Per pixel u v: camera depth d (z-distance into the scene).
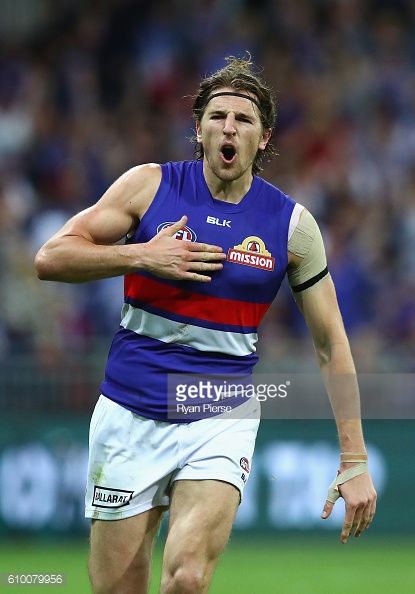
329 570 30.25
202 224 15.91
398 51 55.69
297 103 53.12
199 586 14.53
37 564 30.59
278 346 41.44
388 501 35.97
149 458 15.78
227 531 15.16
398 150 51.38
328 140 51.31
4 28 56.38
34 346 39.16
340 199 48.81
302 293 16.75
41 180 49.22
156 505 15.92
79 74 54.56
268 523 35.25
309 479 35.22
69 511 34.78
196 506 15.10
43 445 35.00
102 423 16.11
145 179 16.02
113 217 15.69
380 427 36.12
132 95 54.25
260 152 17.03
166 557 14.72
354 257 44.94
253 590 27.02
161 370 15.88
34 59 55.31
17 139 50.72
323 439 35.25
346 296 43.41
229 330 15.95
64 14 56.88
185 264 15.16
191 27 56.28
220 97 15.88
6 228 45.03
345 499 16.12
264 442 35.28
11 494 34.75
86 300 42.22
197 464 15.45
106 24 56.50
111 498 15.82
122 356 16.16
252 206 16.20
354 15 56.62
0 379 35.28
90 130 51.91
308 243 16.38
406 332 43.00
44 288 42.03
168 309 15.80
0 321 41.00
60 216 46.97
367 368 37.19
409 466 36.03
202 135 16.08
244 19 56.44
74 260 15.12
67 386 35.47
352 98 53.44
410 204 48.25
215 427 15.76
